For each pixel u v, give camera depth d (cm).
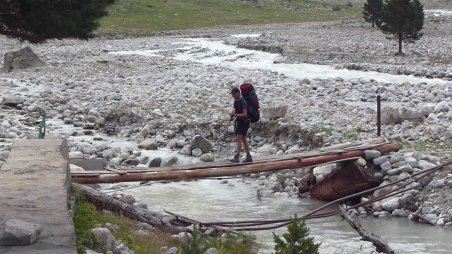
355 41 6812
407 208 1784
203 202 1916
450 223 1664
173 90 3681
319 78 4088
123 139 2800
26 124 2938
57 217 864
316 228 1655
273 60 5547
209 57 6050
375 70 4644
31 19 2047
